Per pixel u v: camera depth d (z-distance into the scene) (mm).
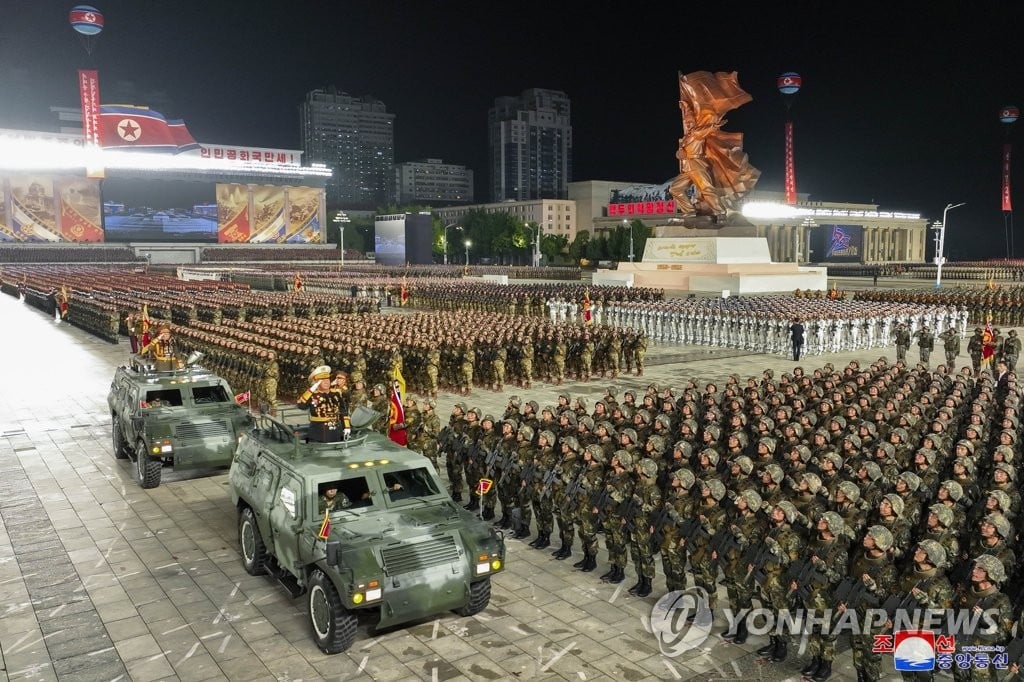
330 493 10312
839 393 16453
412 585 9367
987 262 131375
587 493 11773
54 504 15344
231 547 13117
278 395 26094
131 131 116438
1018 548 9742
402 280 71500
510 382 28406
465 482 16188
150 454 15703
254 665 9266
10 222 111188
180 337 31078
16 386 28172
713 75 63469
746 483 11109
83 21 88000
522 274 101750
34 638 9969
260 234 130875
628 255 111750
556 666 9195
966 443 12023
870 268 106562
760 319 35406
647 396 16828
